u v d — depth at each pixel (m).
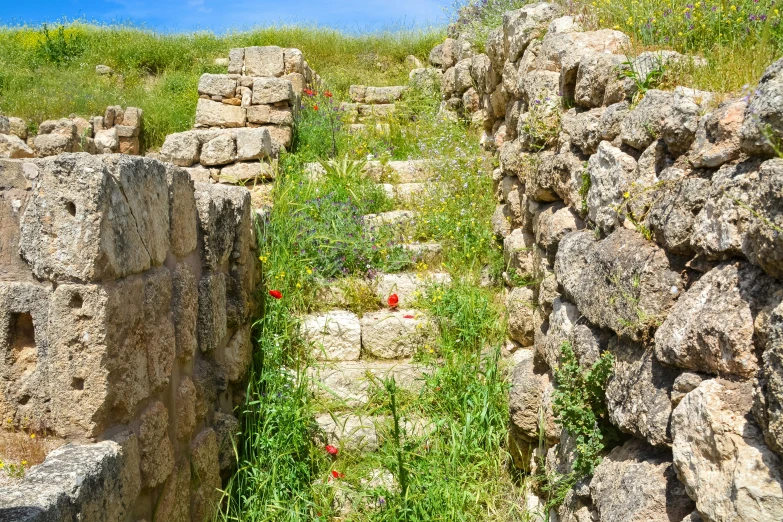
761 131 1.41
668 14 3.04
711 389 1.53
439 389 3.74
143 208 2.23
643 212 2.12
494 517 3.09
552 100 3.46
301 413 3.49
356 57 11.16
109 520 1.90
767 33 2.15
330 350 4.21
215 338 2.99
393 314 4.40
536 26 4.09
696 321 1.65
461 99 7.11
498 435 3.47
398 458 3.05
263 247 4.22
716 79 2.28
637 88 2.49
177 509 2.48
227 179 5.54
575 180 2.89
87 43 11.45
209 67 10.80
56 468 1.78
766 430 1.33
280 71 7.25
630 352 2.07
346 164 5.78
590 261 2.40
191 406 2.66
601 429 2.26
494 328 4.14
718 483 1.43
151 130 8.51
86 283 1.93
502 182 4.76
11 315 2.00
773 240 1.38
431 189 5.56
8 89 9.40
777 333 1.30
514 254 4.03
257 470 3.17
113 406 2.04
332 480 3.34
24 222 1.96
